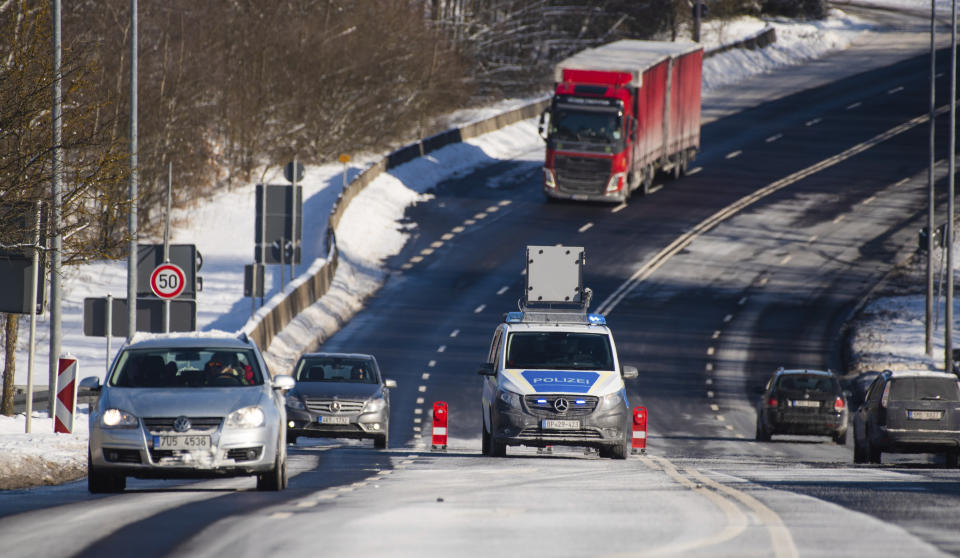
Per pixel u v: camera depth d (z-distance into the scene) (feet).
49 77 289.74
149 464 175.01
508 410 273.54
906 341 570.05
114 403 179.11
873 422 298.56
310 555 108.78
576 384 274.16
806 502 156.87
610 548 113.09
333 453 294.46
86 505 159.22
